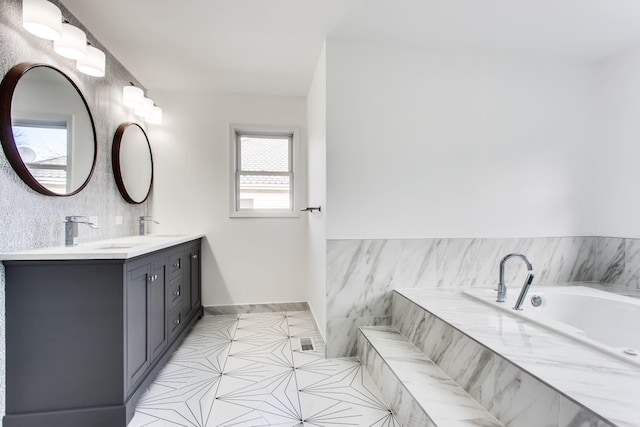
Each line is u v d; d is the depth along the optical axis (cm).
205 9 184
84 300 144
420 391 140
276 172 332
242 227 318
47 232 169
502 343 131
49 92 169
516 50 231
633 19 194
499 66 237
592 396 93
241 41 220
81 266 144
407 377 152
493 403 123
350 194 219
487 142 236
